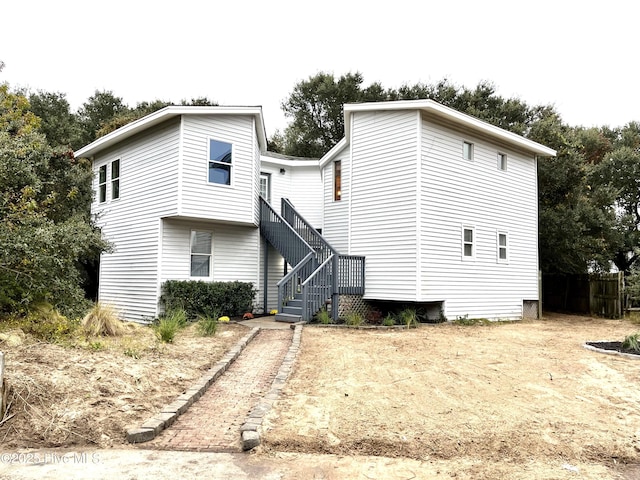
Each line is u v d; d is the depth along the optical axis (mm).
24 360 5785
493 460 4227
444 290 13977
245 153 15016
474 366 7699
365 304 14820
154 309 13977
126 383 5715
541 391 6324
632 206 26766
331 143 35031
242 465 3949
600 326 14711
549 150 18219
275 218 15922
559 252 20562
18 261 7398
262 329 11734
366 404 5582
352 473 3863
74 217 11680
